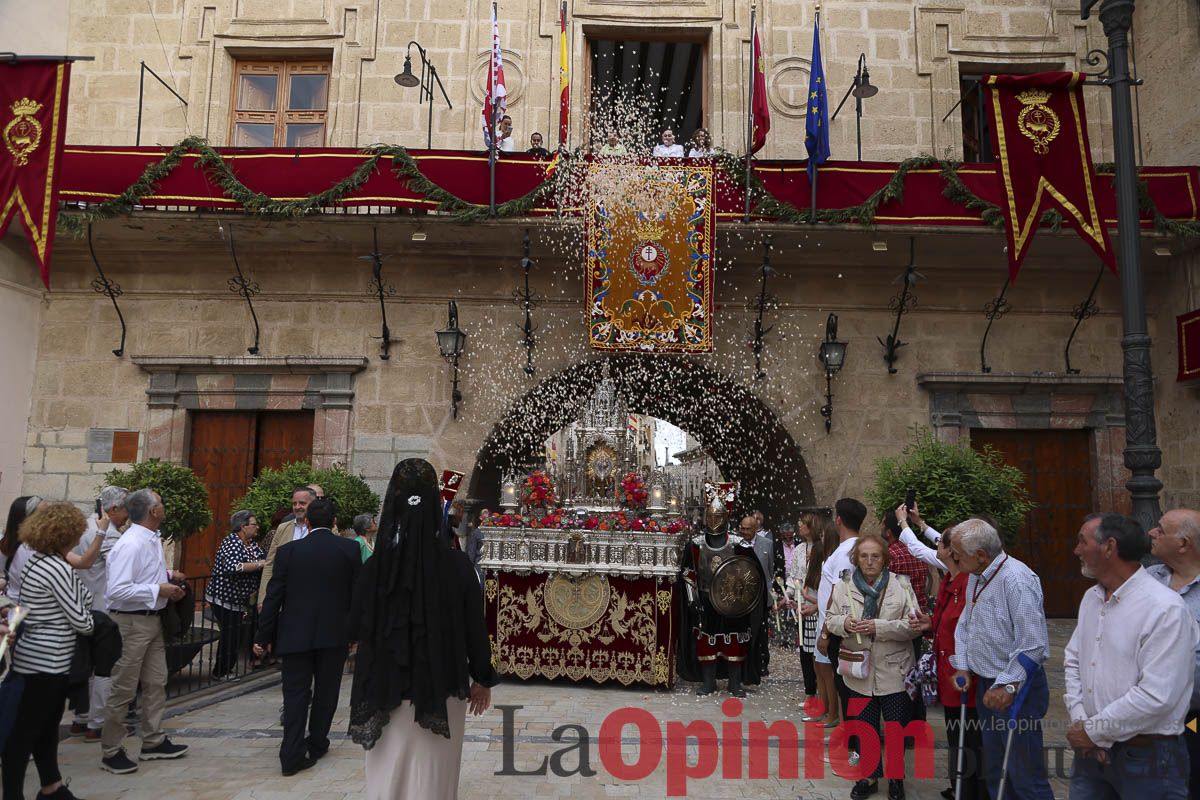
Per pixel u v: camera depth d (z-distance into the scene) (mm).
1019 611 3887
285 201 10344
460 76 12211
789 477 12469
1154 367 11789
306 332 11719
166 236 11203
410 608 3254
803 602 6809
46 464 11477
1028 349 11828
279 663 8203
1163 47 11797
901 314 11641
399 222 10617
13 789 4016
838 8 12391
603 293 10672
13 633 3852
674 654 7621
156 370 11594
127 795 4570
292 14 12328
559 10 12281
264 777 4891
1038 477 11789
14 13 11617
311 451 11781
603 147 11047
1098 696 3180
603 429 8352
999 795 3803
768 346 11742
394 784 3232
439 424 11516
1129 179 6453
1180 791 2949
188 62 12242
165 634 5363
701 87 13945
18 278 11469
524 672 7598
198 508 8656
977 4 12461
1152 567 3812
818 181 10492
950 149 12016
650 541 7551
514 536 7719
